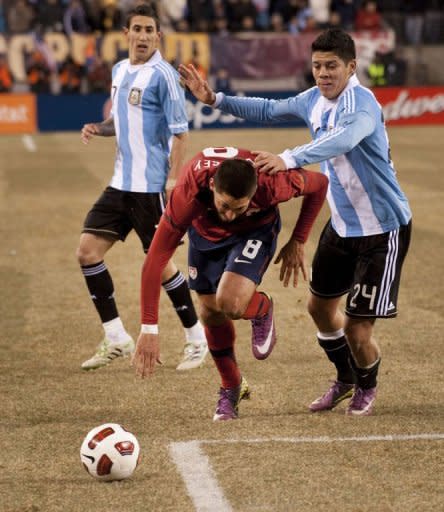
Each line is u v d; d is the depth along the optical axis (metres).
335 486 15.14
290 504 14.48
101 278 23.03
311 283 19.20
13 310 28.78
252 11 94.56
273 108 19.19
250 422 18.56
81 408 19.78
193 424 18.55
